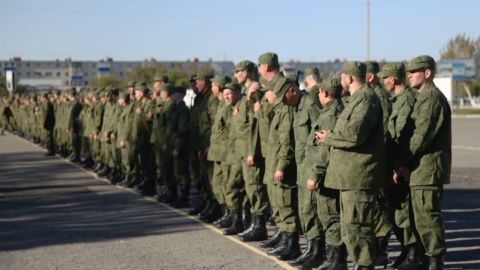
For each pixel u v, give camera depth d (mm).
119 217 11453
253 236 9422
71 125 21000
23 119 33750
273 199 8492
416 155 7020
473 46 99562
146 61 97125
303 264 7859
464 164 20250
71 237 9758
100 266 8016
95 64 116875
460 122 47531
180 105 12320
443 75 68750
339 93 7430
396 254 8883
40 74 117500
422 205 7020
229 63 89375
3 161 22141
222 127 10148
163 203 12961
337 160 6723
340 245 7488
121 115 15094
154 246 9125
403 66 8094
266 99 8820
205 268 7902
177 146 12258
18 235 9938
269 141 8484
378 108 6668
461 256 8547
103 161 17703
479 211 11953
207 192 11055
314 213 7824
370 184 6637
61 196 14000
